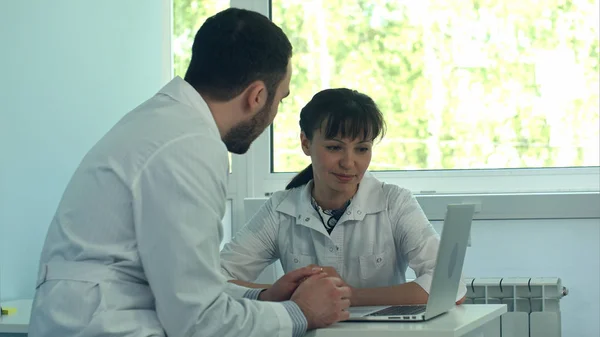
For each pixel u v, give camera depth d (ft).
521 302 9.42
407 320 5.34
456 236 5.49
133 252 4.68
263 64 5.17
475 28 10.62
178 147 4.74
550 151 10.50
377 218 7.04
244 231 7.37
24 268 8.64
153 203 4.64
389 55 10.82
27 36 8.67
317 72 11.00
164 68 11.51
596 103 10.43
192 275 4.61
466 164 10.65
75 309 4.59
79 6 9.59
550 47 10.49
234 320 4.70
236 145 5.41
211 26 5.21
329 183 6.70
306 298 5.12
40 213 8.91
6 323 7.00
